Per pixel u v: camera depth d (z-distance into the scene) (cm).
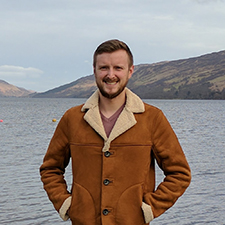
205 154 1984
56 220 901
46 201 1031
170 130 270
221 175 1407
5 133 3030
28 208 975
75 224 266
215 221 900
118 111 269
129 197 254
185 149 2184
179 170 265
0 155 1869
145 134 261
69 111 282
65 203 266
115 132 256
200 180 1316
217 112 7288
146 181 262
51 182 281
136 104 267
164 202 261
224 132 3253
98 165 259
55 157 284
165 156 265
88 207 258
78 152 265
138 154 256
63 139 280
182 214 945
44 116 5409
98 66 261
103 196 254
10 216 918
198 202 1038
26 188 1167
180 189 264
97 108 268
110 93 259
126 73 263
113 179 255
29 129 3397
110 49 256
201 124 4141
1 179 1294
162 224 888
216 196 1097
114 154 256
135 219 254
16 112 6625
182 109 8519
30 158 1780
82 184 262
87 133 265
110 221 254
